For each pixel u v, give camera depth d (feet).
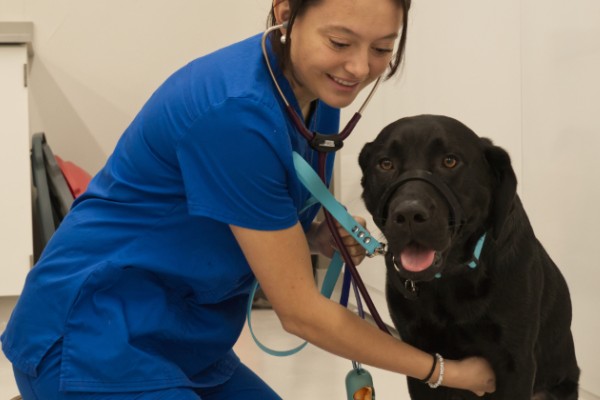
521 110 7.30
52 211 10.61
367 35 4.16
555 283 6.06
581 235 6.63
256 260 4.52
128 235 4.71
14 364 4.81
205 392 5.57
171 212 4.67
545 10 6.80
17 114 10.80
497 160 5.13
